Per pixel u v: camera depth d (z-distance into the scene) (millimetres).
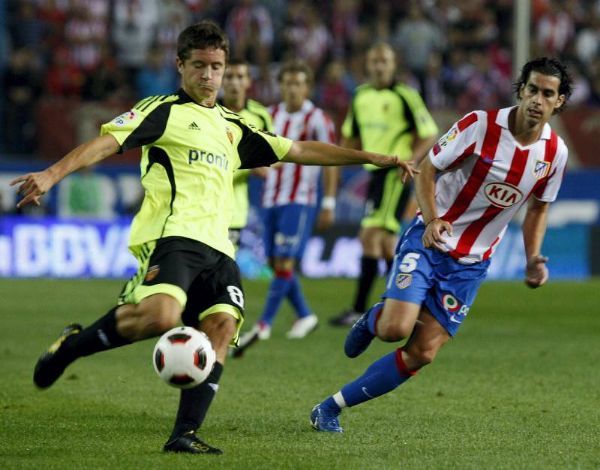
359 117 44906
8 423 22578
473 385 28922
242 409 24938
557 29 89312
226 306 19859
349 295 57281
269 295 39625
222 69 20406
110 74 77125
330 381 29641
